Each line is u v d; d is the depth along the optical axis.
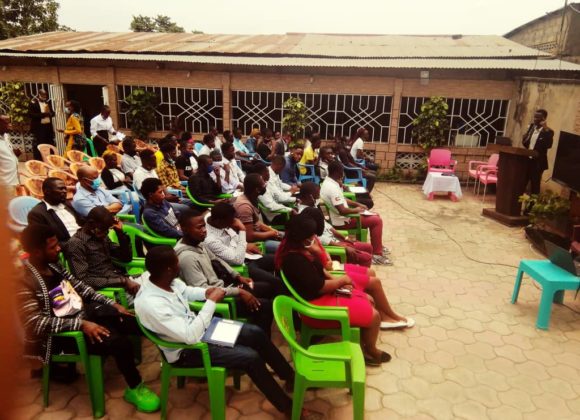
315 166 8.86
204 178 6.51
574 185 6.42
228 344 3.08
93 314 3.41
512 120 10.72
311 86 11.24
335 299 3.76
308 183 5.46
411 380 3.73
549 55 11.20
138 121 11.53
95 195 5.26
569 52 11.41
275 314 3.02
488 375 3.83
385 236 7.26
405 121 11.29
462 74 10.76
